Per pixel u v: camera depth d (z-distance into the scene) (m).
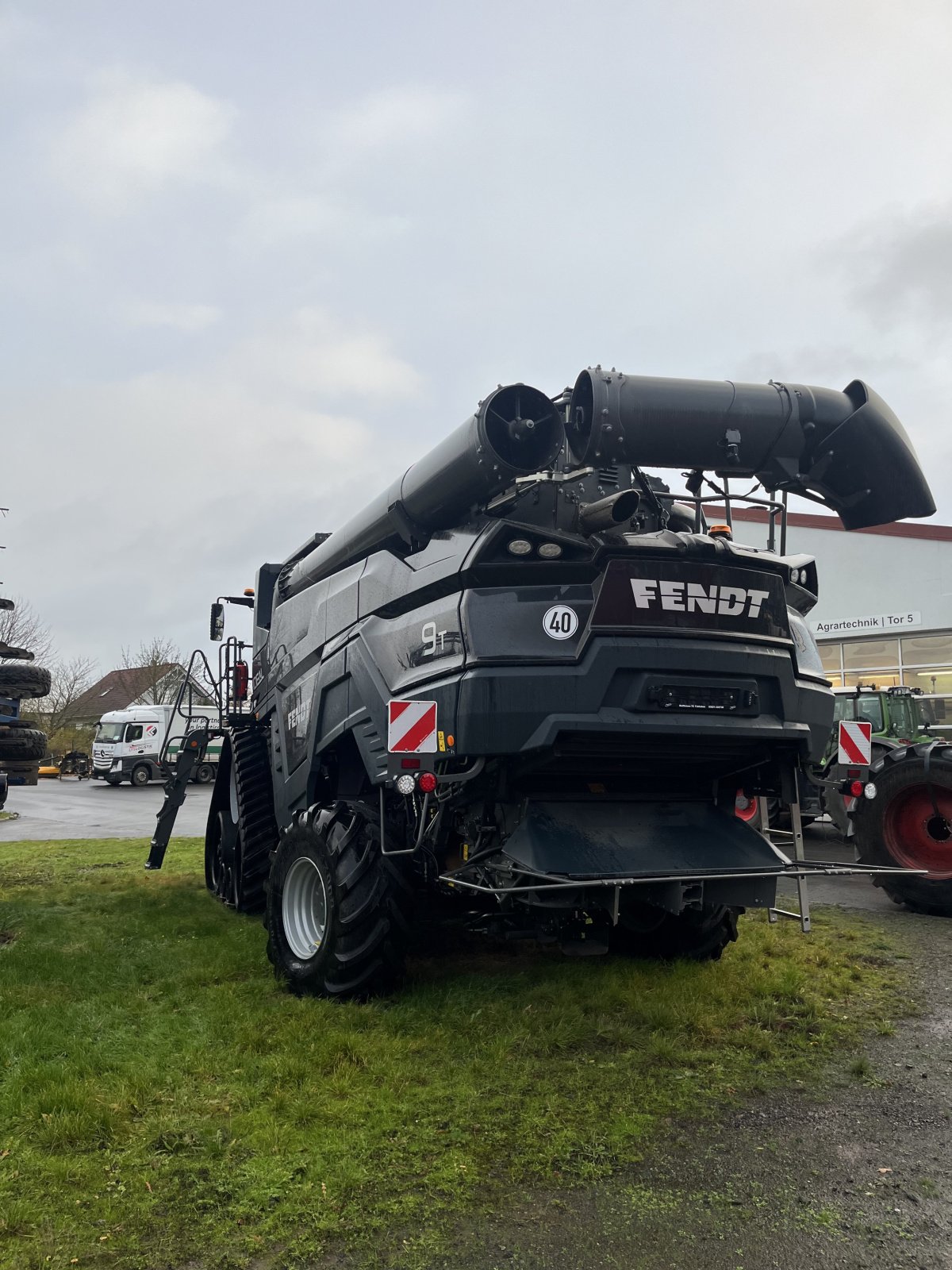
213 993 4.54
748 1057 3.71
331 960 4.31
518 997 4.40
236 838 6.96
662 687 3.86
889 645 19.55
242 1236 2.44
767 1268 2.31
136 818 17.09
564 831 4.07
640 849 4.10
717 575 4.02
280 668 6.30
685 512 4.67
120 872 8.99
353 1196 2.63
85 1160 2.82
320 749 5.24
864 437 4.10
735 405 3.95
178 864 9.74
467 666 3.82
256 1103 3.22
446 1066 3.57
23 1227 2.47
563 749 3.99
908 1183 2.72
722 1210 2.57
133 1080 3.36
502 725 3.76
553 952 5.27
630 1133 3.03
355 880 4.30
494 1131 3.03
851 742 4.69
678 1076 3.51
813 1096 3.35
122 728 29.94
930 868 6.70
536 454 4.05
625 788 4.49
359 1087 3.36
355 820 4.48
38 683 13.91
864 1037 3.99
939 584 18.72
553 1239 2.43
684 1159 2.87
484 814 4.24
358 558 5.45
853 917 6.64
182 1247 2.39
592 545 3.86
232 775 7.69
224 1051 3.70
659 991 4.44
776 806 4.84
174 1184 2.69
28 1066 3.51
